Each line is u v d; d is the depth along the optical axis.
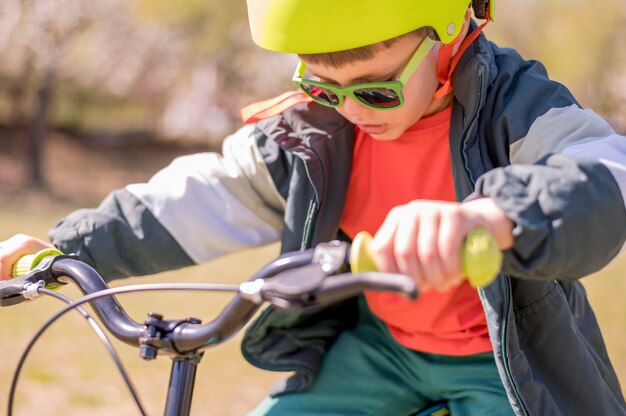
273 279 1.29
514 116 1.87
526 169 1.43
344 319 2.27
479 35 2.00
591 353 2.03
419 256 1.26
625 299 7.12
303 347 2.19
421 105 2.01
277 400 2.18
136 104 18.66
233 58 18.66
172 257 2.16
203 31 17.95
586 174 1.44
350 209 2.19
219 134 19.16
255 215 2.21
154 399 4.39
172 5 17.14
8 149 15.45
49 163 15.79
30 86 14.64
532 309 1.89
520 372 1.83
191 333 1.51
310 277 1.26
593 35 19.30
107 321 1.63
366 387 2.14
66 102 17.72
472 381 2.05
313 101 2.15
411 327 2.12
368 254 1.26
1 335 5.43
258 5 1.90
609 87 19.20
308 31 1.82
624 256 9.66
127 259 2.14
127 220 2.14
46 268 1.77
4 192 13.37
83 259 2.11
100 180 15.77
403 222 1.28
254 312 1.46
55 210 12.41
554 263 1.39
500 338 1.81
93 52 16.70
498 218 1.35
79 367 4.85
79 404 4.25
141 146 18.48
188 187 2.18
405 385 2.16
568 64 19.59
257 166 2.18
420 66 1.97
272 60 18.94
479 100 1.89
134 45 17.12
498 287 1.81
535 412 1.83
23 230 9.65
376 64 1.90
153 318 1.57
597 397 1.92
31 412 4.10
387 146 2.14
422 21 1.86
